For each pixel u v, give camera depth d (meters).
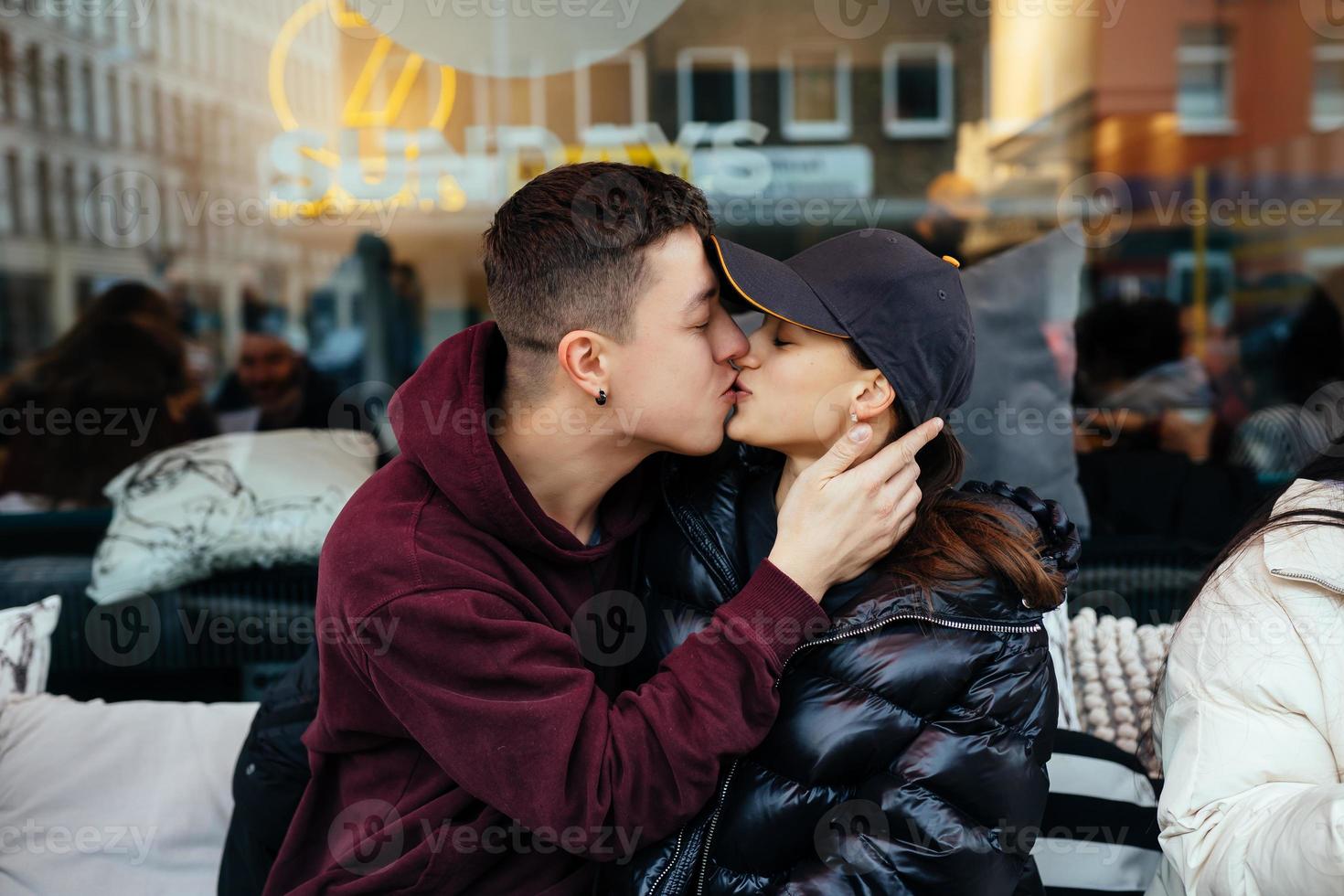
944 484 1.13
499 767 1.00
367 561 1.05
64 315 2.82
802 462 1.13
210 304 2.86
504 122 2.92
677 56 2.94
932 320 1.05
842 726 1.00
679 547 1.17
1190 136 2.86
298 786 1.34
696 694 0.99
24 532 2.09
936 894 0.97
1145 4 2.84
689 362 1.10
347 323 2.89
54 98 2.77
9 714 1.48
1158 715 1.09
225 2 2.84
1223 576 0.99
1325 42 2.78
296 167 2.88
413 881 1.07
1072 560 1.09
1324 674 0.90
